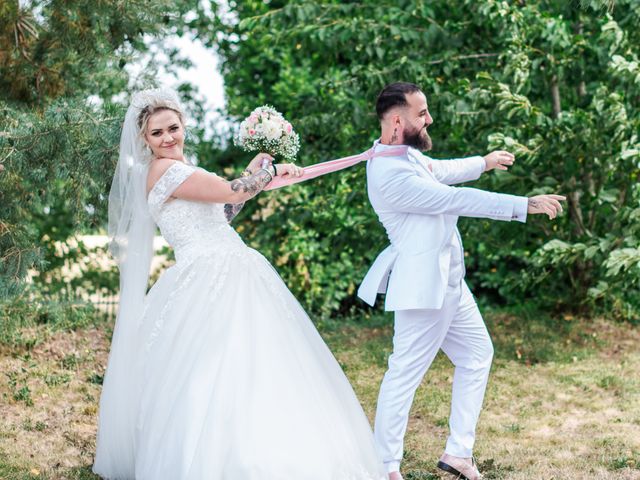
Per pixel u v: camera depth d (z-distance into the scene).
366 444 3.65
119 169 3.85
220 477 3.19
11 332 6.43
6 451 4.29
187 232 3.77
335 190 8.21
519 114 6.73
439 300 3.74
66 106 5.14
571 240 7.66
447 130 7.54
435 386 6.04
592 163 7.18
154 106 3.78
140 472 3.41
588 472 4.21
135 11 5.67
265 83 10.70
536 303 8.69
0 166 4.91
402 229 3.87
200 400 3.36
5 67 5.63
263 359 3.47
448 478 4.11
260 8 10.30
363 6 7.80
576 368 6.55
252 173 3.94
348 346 7.39
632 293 8.23
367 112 7.59
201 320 3.56
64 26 5.59
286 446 3.27
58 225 9.59
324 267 10.00
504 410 5.49
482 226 7.43
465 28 7.46
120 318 3.79
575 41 7.04
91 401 5.33
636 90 6.70
